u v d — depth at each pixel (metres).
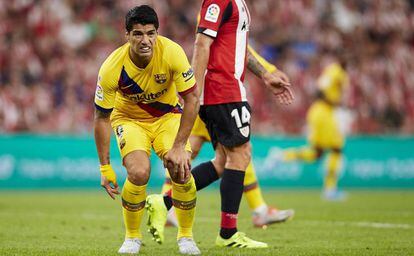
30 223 31.50
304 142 64.56
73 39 72.25
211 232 28.14
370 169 65.88
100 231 28.27
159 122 20.81
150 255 20.03
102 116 19.72
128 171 19.88
